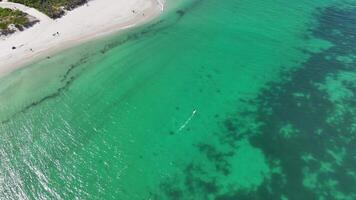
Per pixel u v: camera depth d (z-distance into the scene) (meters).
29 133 39.72
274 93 46.66
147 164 37.56
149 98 44.81
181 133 41.00
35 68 47.84
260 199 35.00
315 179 36.72
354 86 47.81
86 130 40.38
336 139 40.81
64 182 35.31
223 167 37.75
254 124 42.50
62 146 38.59
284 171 37.50
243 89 47.12
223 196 35.16
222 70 49.81
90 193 34.53
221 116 43.34
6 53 49.69
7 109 42.16
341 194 35.41
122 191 34.97
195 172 37.16
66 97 44.06
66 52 50.81
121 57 50.66
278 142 40.47
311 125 42.44
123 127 41.06
